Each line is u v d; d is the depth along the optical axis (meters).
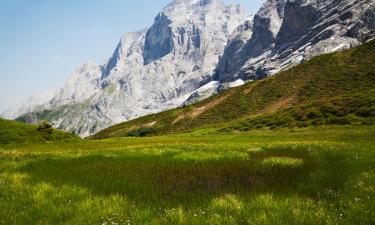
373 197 10.62
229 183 12.77
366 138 46.84
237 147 30.14
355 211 9.23
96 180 13.88
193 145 35.06
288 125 86.44
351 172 14.76
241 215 8.95
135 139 79.88
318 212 9.04
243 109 140.00
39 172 16.41
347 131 61.78
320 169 15.61
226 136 75.50
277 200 10.23
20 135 84.94
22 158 24.61
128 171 16.19
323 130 70.62
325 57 160.88
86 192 11.82
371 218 8.64
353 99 88.25
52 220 9.12
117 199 10.66
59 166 18.80
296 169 15.70
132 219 8.89
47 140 86.31
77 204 10.32
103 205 10.13
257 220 8.45
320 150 25.41
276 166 16.72
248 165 17.36
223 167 16.84
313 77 143.00
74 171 16.56
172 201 10.43
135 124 187.75
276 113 102.06
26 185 13.14
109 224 8.62
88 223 8.76
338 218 8.68
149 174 15.20
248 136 68.31
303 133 66.81
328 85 130.12
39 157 24.69
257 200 10.12
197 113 156.50
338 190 11.46
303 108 95.69
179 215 8.80
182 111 170.12
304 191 11.51
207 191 11.59
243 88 163.00
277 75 164.25
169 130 149.38
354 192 11.16
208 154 22.77
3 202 10.78
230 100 153.62
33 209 10.03
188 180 13.60
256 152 24.91
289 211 9.16
